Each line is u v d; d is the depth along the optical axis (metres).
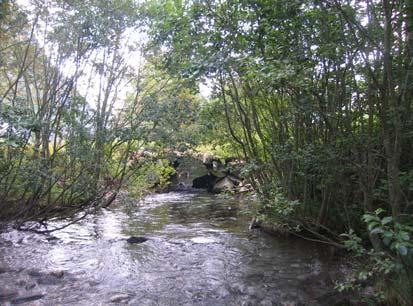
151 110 8.41
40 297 4.79
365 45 4.42
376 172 4.86
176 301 4.79
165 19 6.21
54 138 8.46
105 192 9.52
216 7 5.70
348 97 5.25
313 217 7.18
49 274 5.59
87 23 8.14
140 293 5.02
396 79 4.20
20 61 8.55
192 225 9.94
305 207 7.02
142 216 11.23
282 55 4.52
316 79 4.98
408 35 4.21
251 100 7.29
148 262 6.47
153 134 8.51
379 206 5.43
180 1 6.39
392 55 4.33
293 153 5.85
